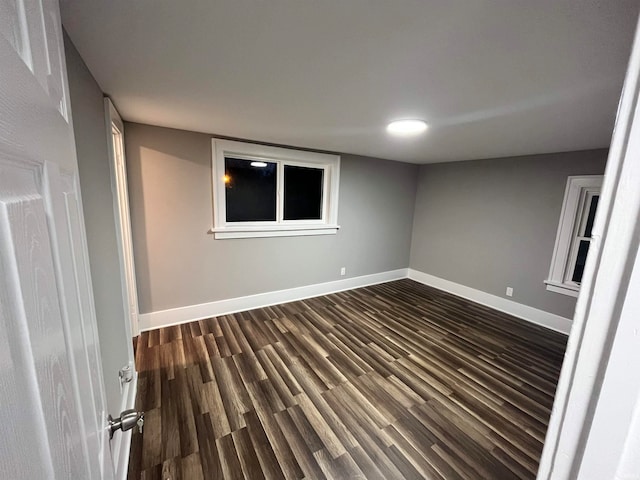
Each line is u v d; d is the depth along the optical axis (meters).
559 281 2.95
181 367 2.12
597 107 1.51
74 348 0.45
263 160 3.13
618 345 0.30
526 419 1.74
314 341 2.57
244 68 1.22
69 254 0.47
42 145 0.38
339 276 3.93
